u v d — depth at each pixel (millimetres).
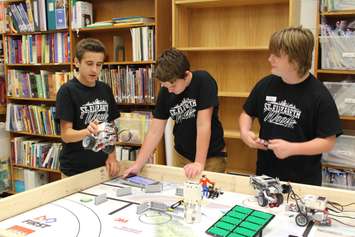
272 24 2738
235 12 2842
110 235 1075
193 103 1788
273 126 1647
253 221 1134
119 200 1382
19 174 3793
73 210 1280
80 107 1912
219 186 1534
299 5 2660
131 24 2984
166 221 1177
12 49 3635
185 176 1619
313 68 2455
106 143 1579
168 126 2803
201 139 1722
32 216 1230
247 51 2836
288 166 1628
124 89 3082
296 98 1584
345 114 2354
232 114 2953
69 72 3365
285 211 1267
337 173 2447
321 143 1500
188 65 1680
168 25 3066
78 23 3207
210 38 2941
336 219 1207
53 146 3510
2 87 3756
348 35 2307
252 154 2895
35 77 3510
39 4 3336
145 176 1726
